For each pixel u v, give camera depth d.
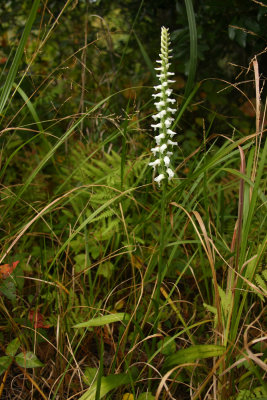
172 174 1.72
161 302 2.24
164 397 1.75
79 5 4.81
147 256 2.55
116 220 2.33
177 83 4.18
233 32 3.42
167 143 1.72
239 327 2.19
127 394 1.77
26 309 2.17
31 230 2.66
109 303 2.36
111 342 2.12
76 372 1.98
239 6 3.42
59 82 3.75
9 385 1.96
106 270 2.32
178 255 2.52
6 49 4.19
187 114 4.15
